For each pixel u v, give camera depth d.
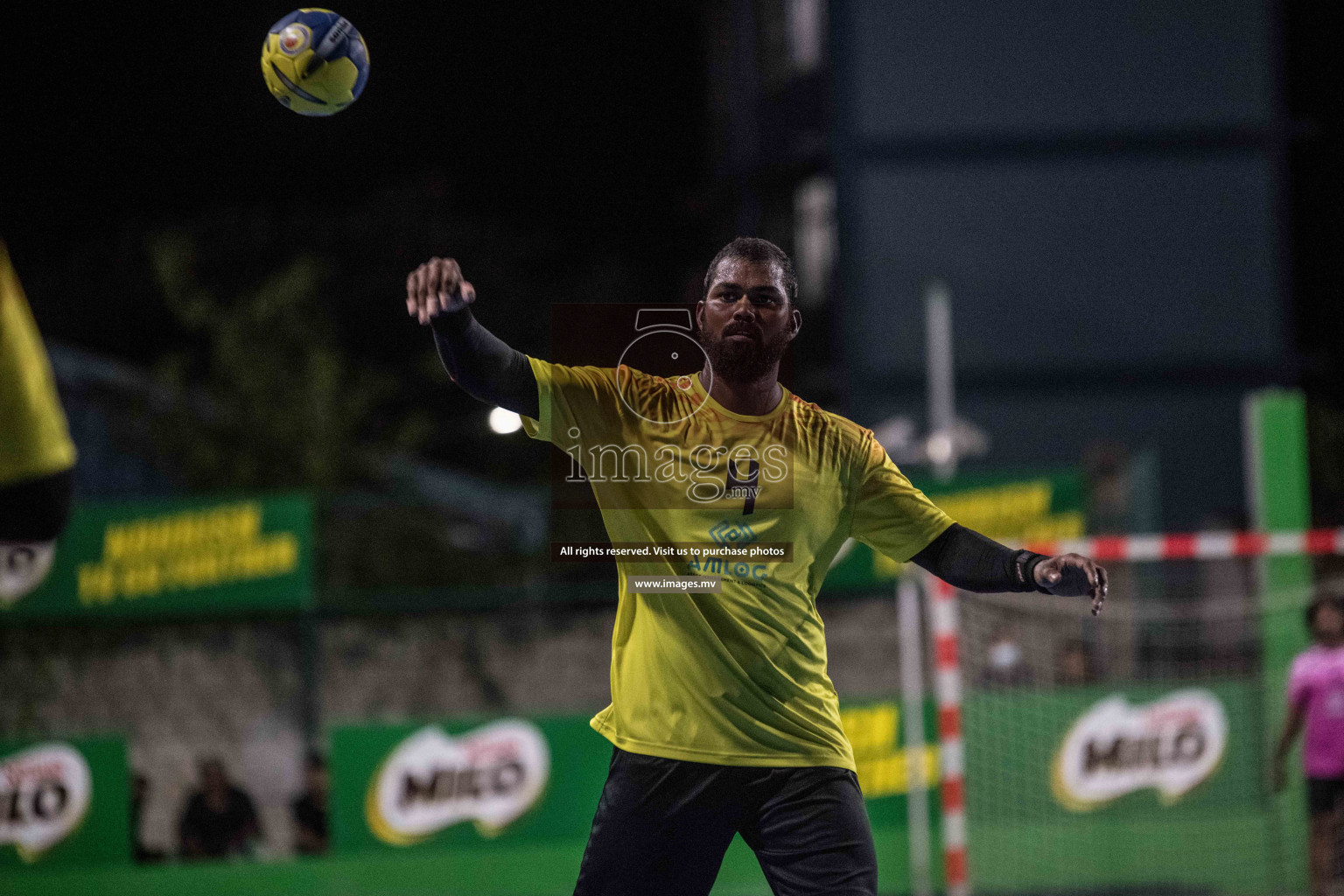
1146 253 48.03
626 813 9.48
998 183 47.66
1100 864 25.39
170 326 61.78
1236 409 48.19
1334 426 42.94
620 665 9.72
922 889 24.94
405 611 25.98
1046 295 47.62
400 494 45.66
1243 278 48.38
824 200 50.62
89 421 46.38
